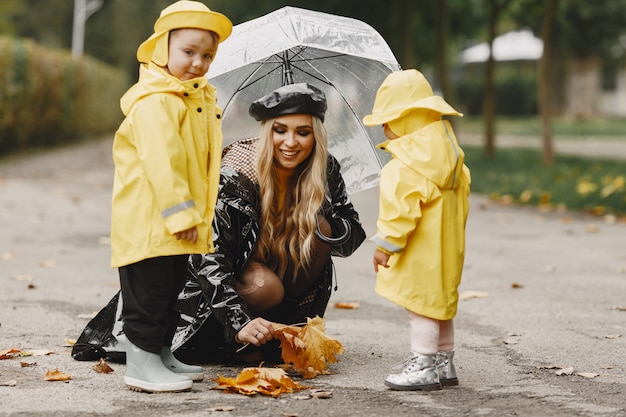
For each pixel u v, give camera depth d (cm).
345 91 486
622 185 1329
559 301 645
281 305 460
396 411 375
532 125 4272
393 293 405
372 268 802
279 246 445
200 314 446
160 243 384
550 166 1880
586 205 1246
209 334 452
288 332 425
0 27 3656
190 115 395
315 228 441
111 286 698
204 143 399
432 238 401
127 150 395
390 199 396
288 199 445
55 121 2662
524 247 913
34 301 632
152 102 386
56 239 951
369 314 607
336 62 484
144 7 4588
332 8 2311
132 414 368
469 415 370
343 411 374
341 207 464
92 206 1258
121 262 392
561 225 1090
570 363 467
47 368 447
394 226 395
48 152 2422
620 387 420
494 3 2128
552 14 1858
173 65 396
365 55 457
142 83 395
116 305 462
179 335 447
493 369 454
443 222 404
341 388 413
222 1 2352
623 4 3984
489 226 1083
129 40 4569
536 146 2777
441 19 2091
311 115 436
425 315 403
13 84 2162
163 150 380
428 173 397
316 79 489
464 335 536
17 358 469
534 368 457
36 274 747
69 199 1337
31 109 2344
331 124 490
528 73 5541
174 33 395
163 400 390
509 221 1130
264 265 448
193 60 395
